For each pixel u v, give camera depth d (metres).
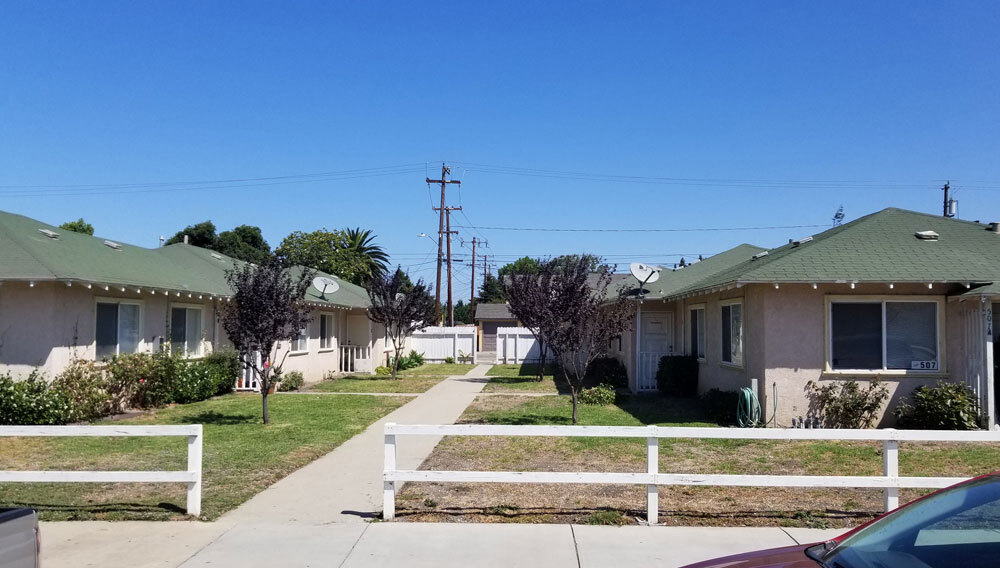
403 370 30.42
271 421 13.78
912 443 11.31
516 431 7.10
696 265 22.00
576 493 8.20
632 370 19.66
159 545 6.29
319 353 24.67
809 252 13.69
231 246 45.09
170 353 16.52
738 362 14.78
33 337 13.20
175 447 10.91
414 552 6.15
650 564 5.86
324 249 50.06
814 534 6.67
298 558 5.98
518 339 35.38
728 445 11.10
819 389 12.84
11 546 3.60
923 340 12.89
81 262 14.56
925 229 14.99
